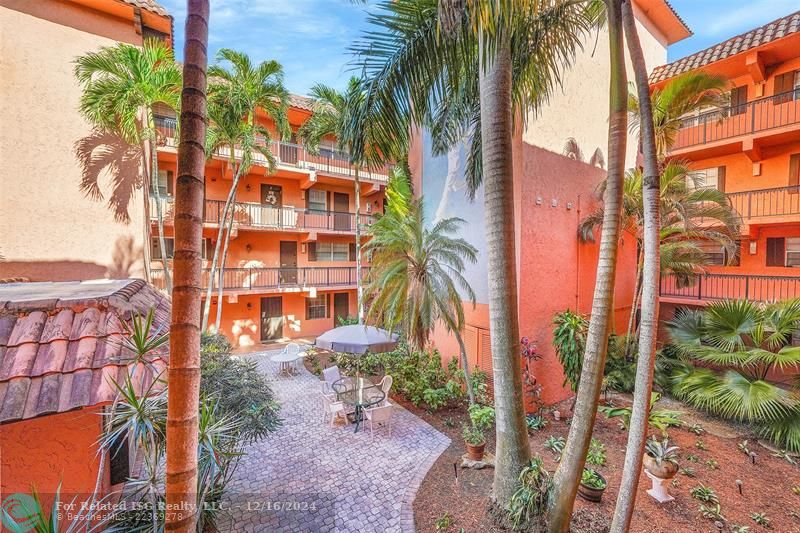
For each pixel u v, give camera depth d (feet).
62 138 29.09
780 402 21.98
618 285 35.76
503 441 15.53
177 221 5.74
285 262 53.36
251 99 35.65
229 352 27.27
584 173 32.40
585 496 17.03
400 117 17.97
